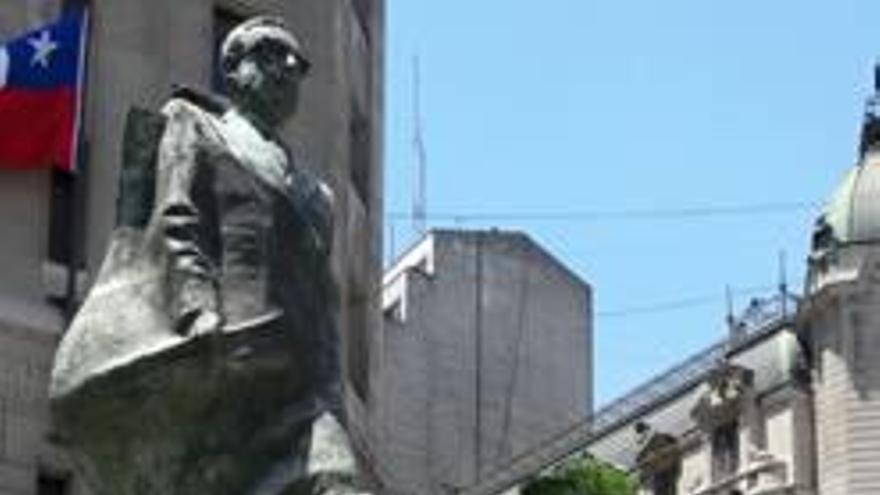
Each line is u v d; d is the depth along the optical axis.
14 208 32.66
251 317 9.80
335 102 37.41
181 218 9.87
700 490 67.31
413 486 68.50
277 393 9.82
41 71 32.84
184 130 10.03
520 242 74.00
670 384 70.94
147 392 9.69
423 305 71.31
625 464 70.25
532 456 69.75
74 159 32.84
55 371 9.88
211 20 35.62
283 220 10.04
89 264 33.09
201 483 9.73
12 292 32.16
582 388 73.69
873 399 62.41
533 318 73.12
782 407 65.12
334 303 10.30
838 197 64.62
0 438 31.05
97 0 34.38
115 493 9.85
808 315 64.75
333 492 9.66
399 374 69.81
